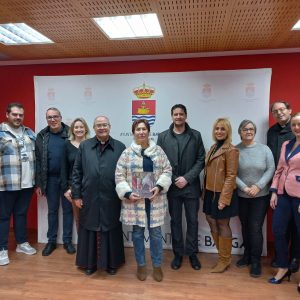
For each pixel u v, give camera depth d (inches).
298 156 90.3
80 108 131.0
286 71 129.9
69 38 115.2
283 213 95.7
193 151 108.3
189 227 110.5
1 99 151.3
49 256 122.0
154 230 100.8
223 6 86.7
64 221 127.0
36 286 98.6
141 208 97.9
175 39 116.5
